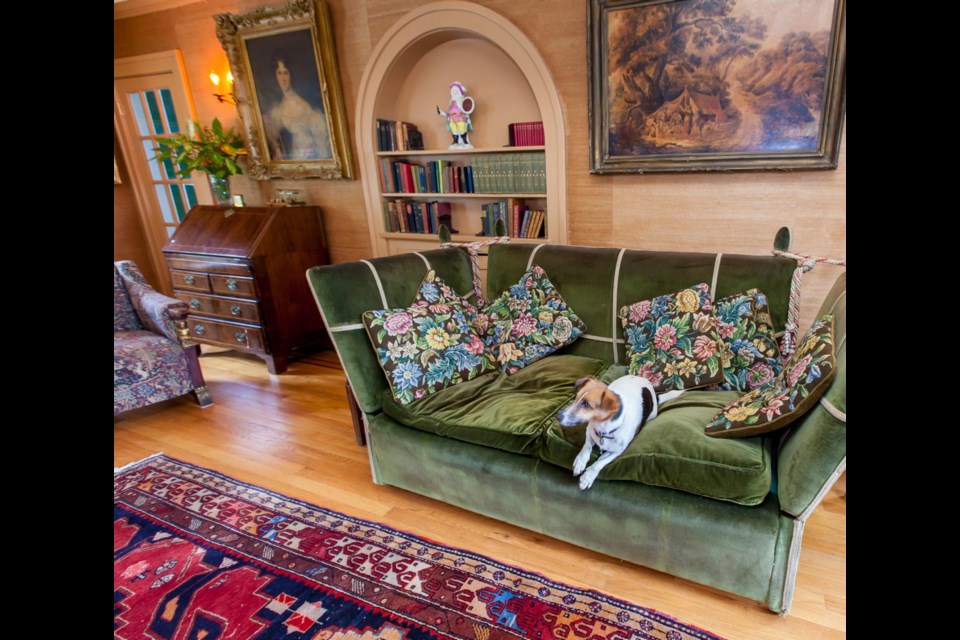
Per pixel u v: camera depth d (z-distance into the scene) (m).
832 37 2.19
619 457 1.50
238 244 3.37
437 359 2.02
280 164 3.89
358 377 2.01
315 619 1.48
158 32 4.05
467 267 2.49
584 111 2.83
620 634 1.38
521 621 1.43
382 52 3.26
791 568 1.33
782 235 1.96
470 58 3.28
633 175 2.80
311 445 2.51
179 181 4.61
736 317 1.80
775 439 1.54
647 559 1.53
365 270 2.12
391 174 3.63
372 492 2.11
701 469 1.37
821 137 2.32
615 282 2.11
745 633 1.37
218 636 1.43
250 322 3.44
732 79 2.42
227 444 2.55
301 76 3.53
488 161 3.21
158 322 2.89
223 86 3.95
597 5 2.57
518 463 1.69
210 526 1.92
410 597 1.54
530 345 2.15
